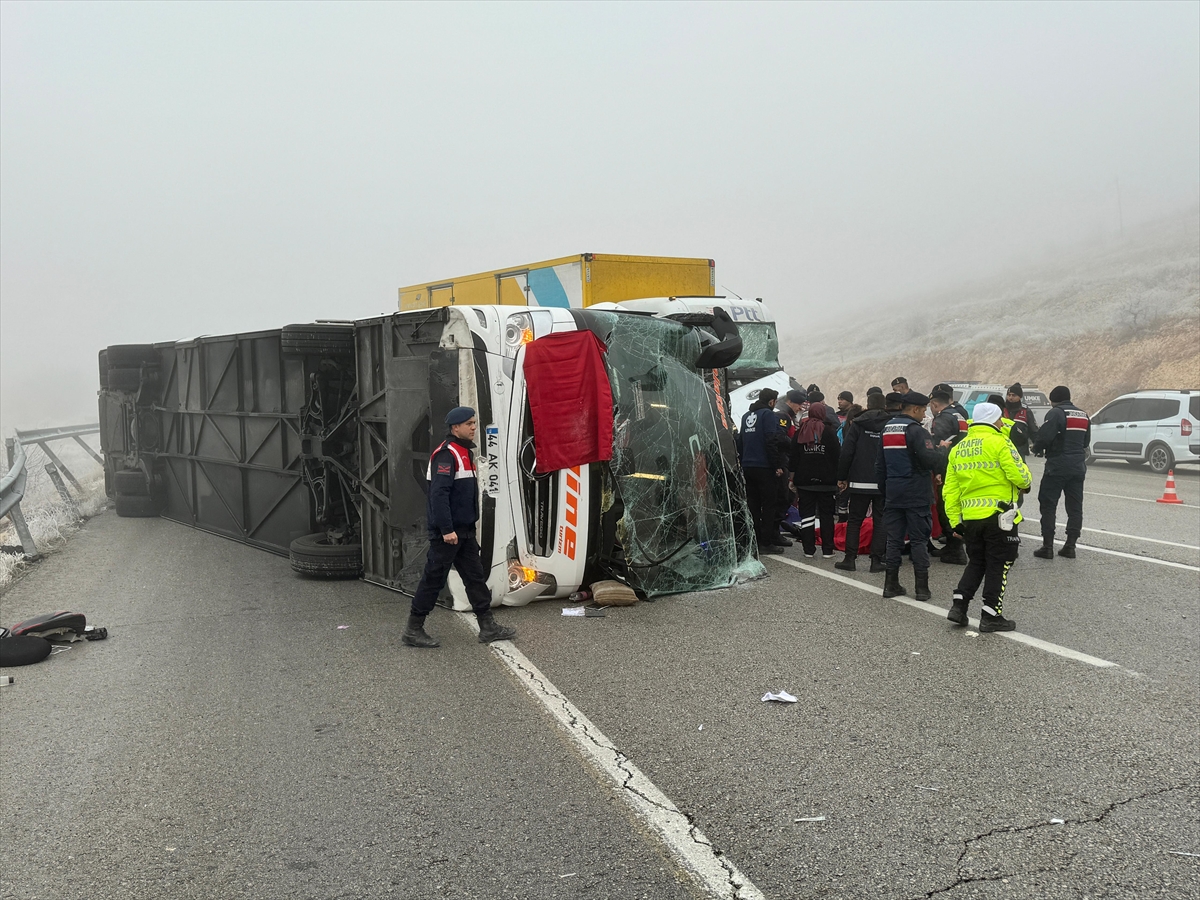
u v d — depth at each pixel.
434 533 6.47
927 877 3.36
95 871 3.54
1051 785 4.10
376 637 6.91
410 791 4.19
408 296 18.30
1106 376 32.75
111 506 15.28
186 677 6.01
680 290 14.18
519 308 7.67
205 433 12.34
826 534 9.75
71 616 6.84
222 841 3.76
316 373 9.41
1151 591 7.97
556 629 7.01
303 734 4.94
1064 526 11.64
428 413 7.70
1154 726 4.79
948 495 6.84
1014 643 6.41
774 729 4.85
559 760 4.51
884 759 4.43
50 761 4.64
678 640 6.63
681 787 4.17
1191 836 3.61
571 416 7.61
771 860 3.50
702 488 8.43
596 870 3.46
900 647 6.36
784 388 13.92
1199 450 18.06
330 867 3.53
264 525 11.02
